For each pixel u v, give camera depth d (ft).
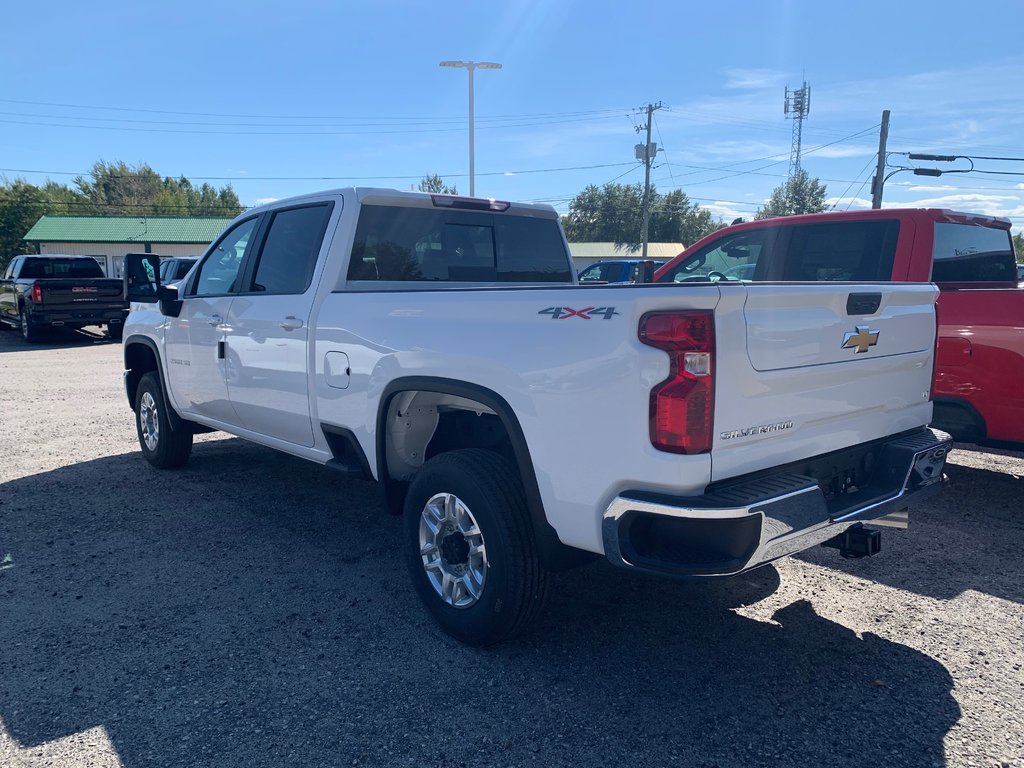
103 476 20.63
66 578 13.98
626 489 9.16
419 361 11.64
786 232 20.89
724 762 8.87
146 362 22.31
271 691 10.31
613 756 8.96
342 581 13.91
